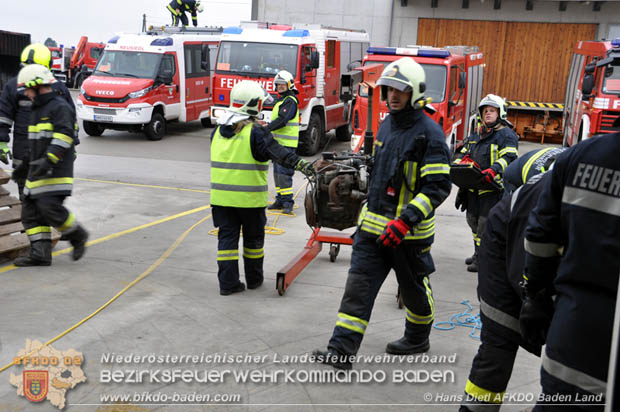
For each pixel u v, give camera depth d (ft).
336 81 54.24
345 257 22.18
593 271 7.26
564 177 7.69
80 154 44.16
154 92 52.85
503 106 19.93
